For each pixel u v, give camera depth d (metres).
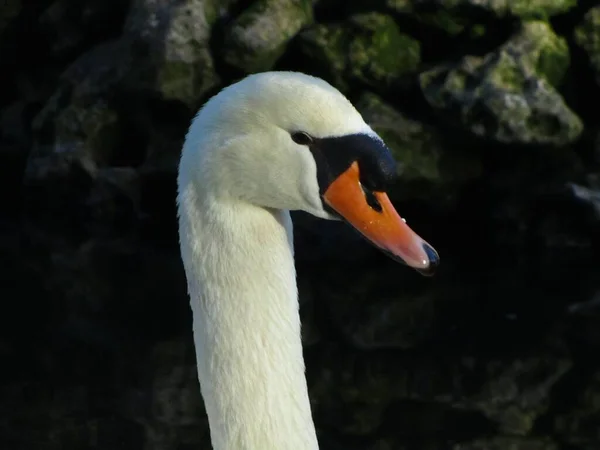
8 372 11.46
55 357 11.86
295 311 4.37
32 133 18.91
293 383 4.30
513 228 16.61
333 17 17.25
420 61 16.78
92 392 10.80
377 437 9.63
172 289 14.24
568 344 11.95
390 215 4.30
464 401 10.49
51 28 19.02
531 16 16.33
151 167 17.27
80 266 15.46
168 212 17.47
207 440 9.46
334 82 16.84
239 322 4.26
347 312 13.19
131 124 17.80
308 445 4.32
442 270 15.15
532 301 13.46
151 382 11.02
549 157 16.30
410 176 16.44
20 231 17.72
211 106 4.31
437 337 12.26
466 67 16.08
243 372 4.25
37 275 15.01
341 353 11.84
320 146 4.22
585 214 15.97
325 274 15.02
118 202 17.62
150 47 16.86
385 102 16.70
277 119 4.21
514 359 11.54
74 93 17.89
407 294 13.95
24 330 12.75
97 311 13.38
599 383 10.93
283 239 4.38
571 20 16.59
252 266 4.27
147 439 9.50
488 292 13.95
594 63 16.25
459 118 15.97
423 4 16.45
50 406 10.46
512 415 10.19
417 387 10.88
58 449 9.30
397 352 11.82
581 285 14.09
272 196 4.28
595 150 16.27
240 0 17.14
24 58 19.69
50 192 18.22
